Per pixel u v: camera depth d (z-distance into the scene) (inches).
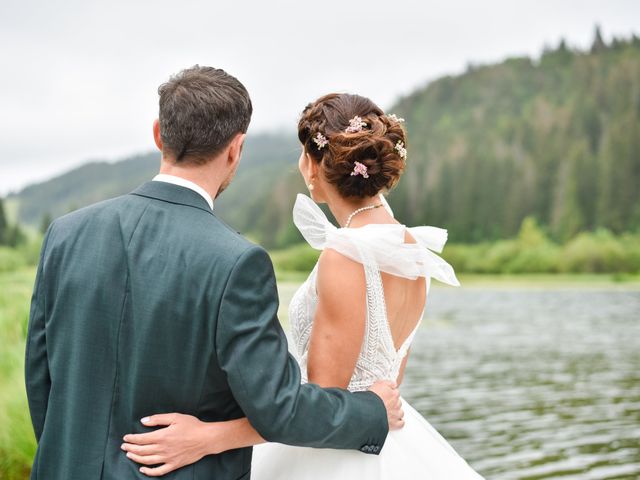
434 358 447.8
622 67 2664.9
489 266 2154.3
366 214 73.0
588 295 1217.4
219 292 55.7
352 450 69.0
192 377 56.7
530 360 436.1
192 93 59.7
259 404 55.3
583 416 269.1
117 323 57.3
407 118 3299.7
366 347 68.9
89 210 61.5
